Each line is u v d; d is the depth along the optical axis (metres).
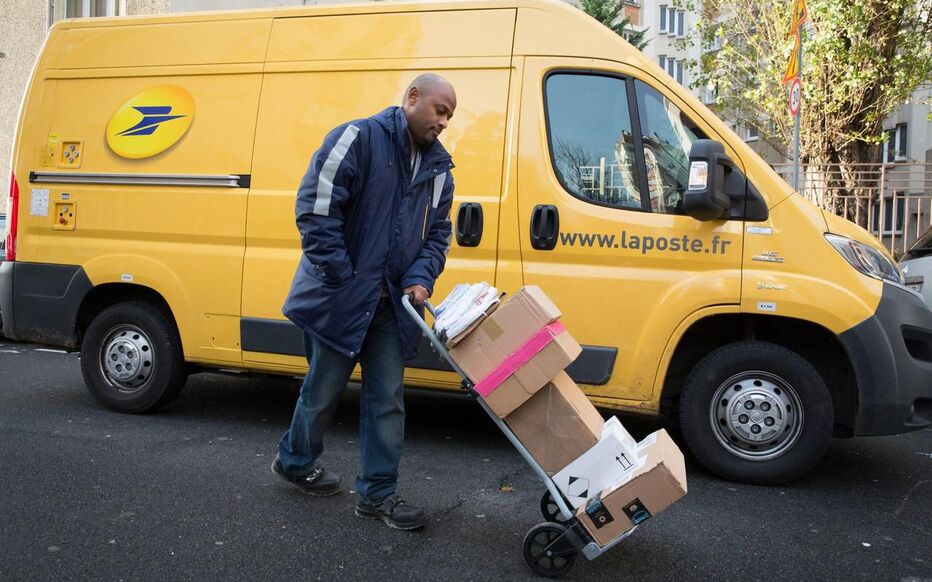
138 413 5.76
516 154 4.92
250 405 6.25
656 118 4.84
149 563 3.27
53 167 5.85
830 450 5.60
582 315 4.80
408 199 3.63
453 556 3.43
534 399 3.35
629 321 4.75
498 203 4.91
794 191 4.70
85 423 5.46
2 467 4.42
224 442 5.12
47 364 7.78
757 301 4.57
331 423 5.77
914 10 14.37
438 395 6.96
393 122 3.59
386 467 3.74
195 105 5.55
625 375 4.77
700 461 4.73
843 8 13.55
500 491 4.32
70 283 5.74
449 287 4.97
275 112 5.36
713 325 4.97
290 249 5.27
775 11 15.23
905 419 4.55
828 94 14.41
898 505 4.39
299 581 3.15
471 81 5.05
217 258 5.41
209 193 5.44
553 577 3.25
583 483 3.29
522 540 3.64
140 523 3.68
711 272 4.67
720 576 3.35
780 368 4.57
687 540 3.75
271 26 5.48
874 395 4.52
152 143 5.62
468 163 4.99
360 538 3.58
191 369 5.84
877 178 14.64
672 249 4.70
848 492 4.60
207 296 5.43
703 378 4.68
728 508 4.23
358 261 3.57
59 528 3.59
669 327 4.68
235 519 3.76
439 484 4.42
